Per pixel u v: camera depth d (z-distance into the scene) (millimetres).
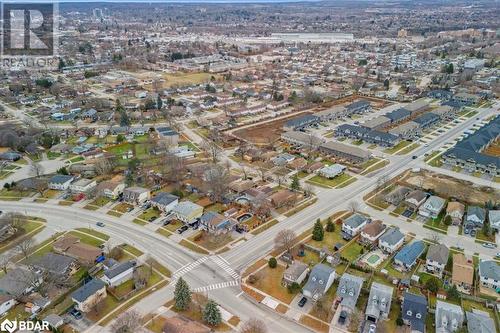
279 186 135125
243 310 82938
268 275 93062
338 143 164375
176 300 82688
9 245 104938
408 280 89312
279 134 185125
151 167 148375
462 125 195000
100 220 116375
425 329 77125
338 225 112750
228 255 100375
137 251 101938
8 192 133375
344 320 79438
